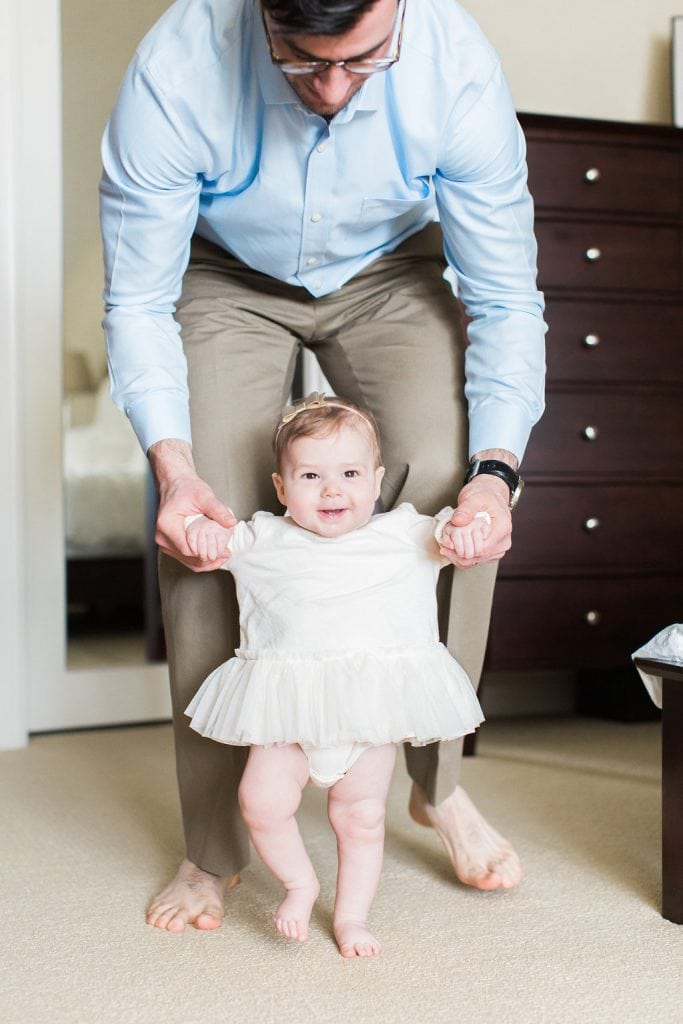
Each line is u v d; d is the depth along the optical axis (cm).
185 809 147
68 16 262
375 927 142
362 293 157
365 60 109
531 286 151
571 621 266
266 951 133
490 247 146
